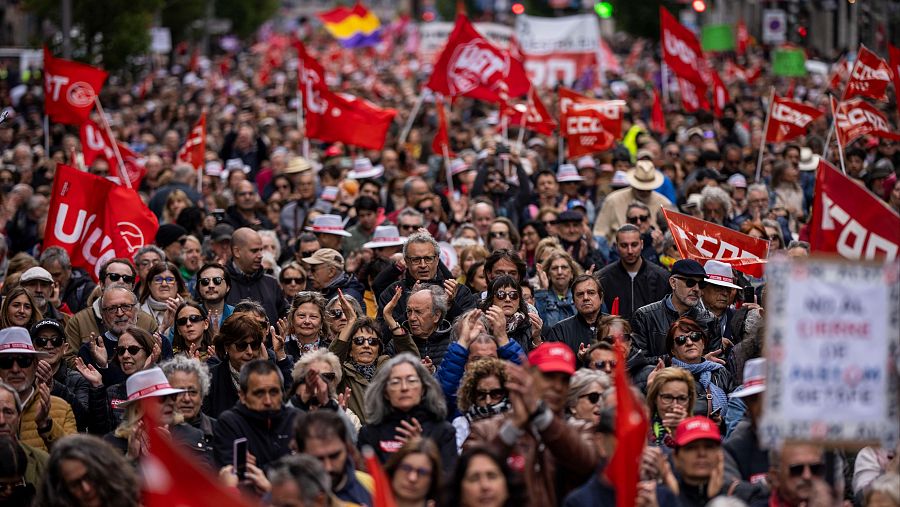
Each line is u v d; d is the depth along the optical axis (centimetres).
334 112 5650
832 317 1627
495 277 3166
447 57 5538
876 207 2095
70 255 3706
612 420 1920
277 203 4828
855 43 11331
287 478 1775
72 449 1888
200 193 5044
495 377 2280
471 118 8338
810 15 13125
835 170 2119
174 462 1520
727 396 2669
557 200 4847
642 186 4362
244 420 2225
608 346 2539
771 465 1953
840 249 2117
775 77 10681
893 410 1645
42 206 4725
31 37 10031
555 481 1927
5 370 2483
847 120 4941
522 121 5975
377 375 2253
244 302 2822
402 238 3691
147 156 6412
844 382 1627
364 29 14650
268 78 12450
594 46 8931
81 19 9812
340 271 3541
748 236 3444
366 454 1708
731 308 3291
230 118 8394
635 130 6356
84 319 3138
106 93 9794
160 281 3259
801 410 1620
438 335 2925
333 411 2142
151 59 13975
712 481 2011
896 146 5838
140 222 3747
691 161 5588
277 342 2777
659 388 2331
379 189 4738
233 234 3456
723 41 11219
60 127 7181
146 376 2258
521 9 17675
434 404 2233
